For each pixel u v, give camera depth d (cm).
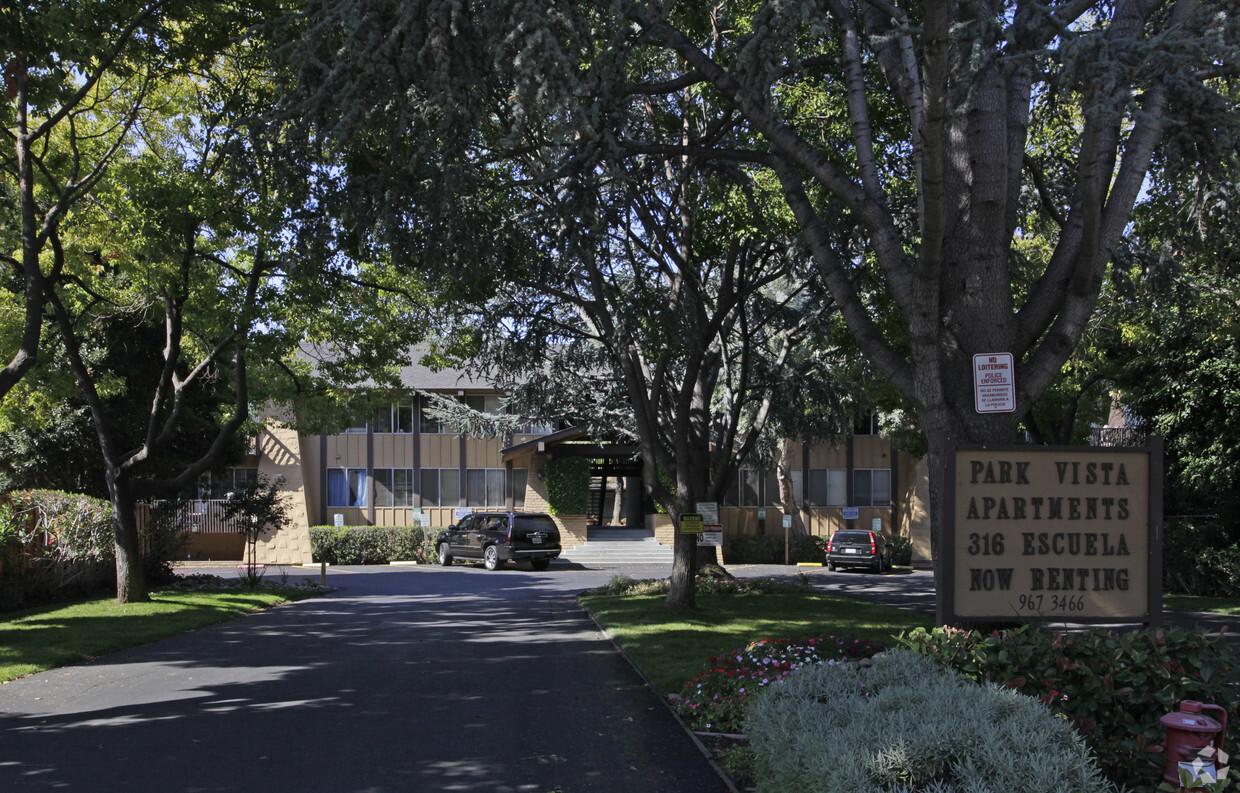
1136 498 638
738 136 1302
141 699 914
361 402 2327
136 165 1462
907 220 1284
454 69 845
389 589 2456
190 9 1385
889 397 2486
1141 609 632
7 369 1284
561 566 3538
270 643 1341
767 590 2130
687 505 1686
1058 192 1266
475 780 634
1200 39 623
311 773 647
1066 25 713
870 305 1661
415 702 902
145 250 1475
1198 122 738
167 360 1783
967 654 540
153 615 1596
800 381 2191
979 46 657
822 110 1312
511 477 3994
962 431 730
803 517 4106
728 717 801
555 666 1131
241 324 1540
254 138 1005
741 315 1856
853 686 509
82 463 2416
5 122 1416
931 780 376
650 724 808
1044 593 630
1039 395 753
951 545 630
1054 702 503
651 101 1491
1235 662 556
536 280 1461
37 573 1767
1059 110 1030
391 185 1044
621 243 1620
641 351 1750
